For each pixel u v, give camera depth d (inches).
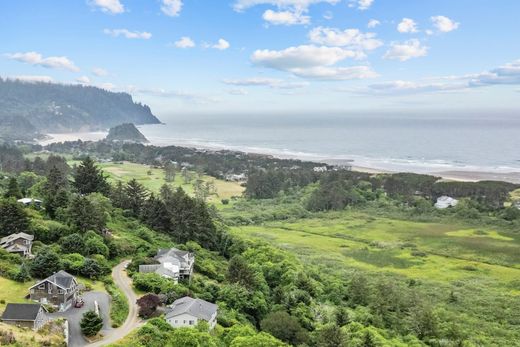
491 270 5319.9
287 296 3757.4
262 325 3174.2
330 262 5462.6
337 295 4163.4
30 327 2426.2
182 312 2753.4
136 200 5570.9
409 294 4099.4
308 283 4111.7
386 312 3789.4
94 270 3410.4
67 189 5462.6
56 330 2482.8
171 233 5078.7
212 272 4165.8
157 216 5147.6
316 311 3636.8
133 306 3021.7
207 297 3440.0
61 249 3654.0
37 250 3565.5
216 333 2834.6
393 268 5388.8
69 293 2913.4
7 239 3513.8
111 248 3983.8
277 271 4340.6
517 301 4301.2
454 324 3555.6
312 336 3157.0
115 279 3496.6
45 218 4407.0
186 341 2453.2
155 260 3786.9
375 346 3009.4
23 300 2792.8
